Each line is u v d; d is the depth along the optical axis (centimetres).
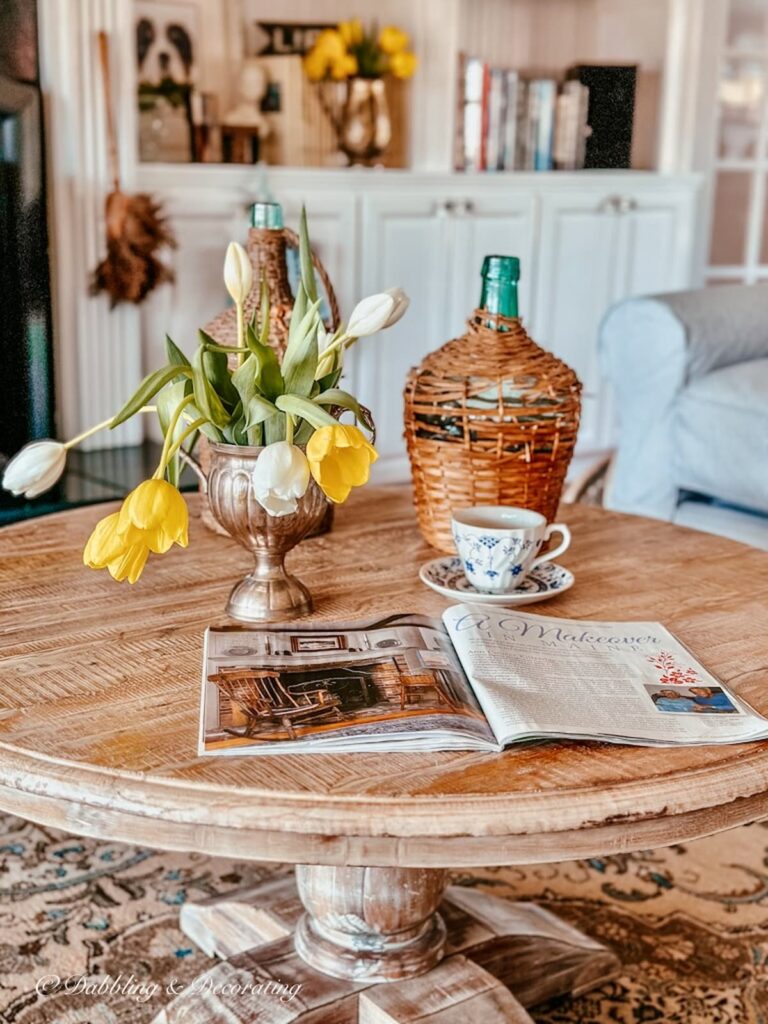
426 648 107
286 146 323
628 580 134
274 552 117
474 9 366
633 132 381
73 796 84
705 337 237
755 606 126
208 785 84
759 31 390
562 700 98
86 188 265
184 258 291
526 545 123
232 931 142
